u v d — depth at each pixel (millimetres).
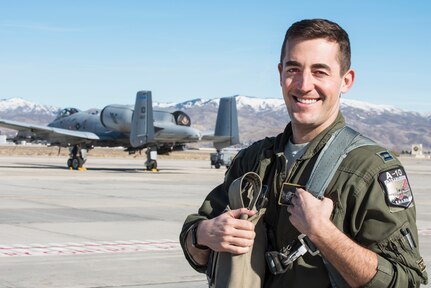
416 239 2914
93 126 49625
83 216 17250
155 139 45188
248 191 3076
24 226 14953
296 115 3084
